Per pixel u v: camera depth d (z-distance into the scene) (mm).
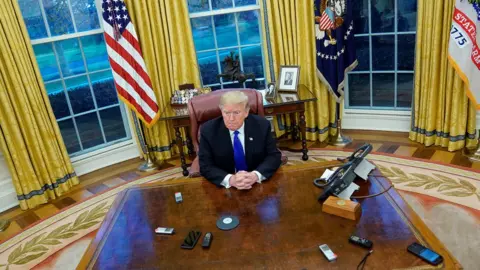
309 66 3721
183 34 3709
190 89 3676
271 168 2068
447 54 3168
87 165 3896
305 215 1663
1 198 3311
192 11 3848
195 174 2535
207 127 2254
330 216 1635
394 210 1622
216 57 4031
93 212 3096
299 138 4082
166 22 3605
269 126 2271
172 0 3572
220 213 1760
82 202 3285
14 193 3377
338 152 3654
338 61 3525
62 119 3797
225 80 4117
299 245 1473
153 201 1943
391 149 3576
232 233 1599
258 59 4070
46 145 3367
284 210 1722
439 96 3371
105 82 3939
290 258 1407
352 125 4184
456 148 3369
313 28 3607
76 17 3650
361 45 3916
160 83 3748
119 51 3412
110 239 1658
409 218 1556
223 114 2113
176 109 3463
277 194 1867
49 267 2461
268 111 3326
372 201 1709
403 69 3791
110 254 1561
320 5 3422
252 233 1582
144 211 1856
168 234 1644
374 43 3842
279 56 3797
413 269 1280
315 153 3699
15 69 3090
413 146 3580
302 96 3375
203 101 2652
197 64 3836
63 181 3498
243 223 1659
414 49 3650
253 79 3643
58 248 2662
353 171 1823
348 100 4156
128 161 4074
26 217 3188
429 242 1403
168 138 3943
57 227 2928
